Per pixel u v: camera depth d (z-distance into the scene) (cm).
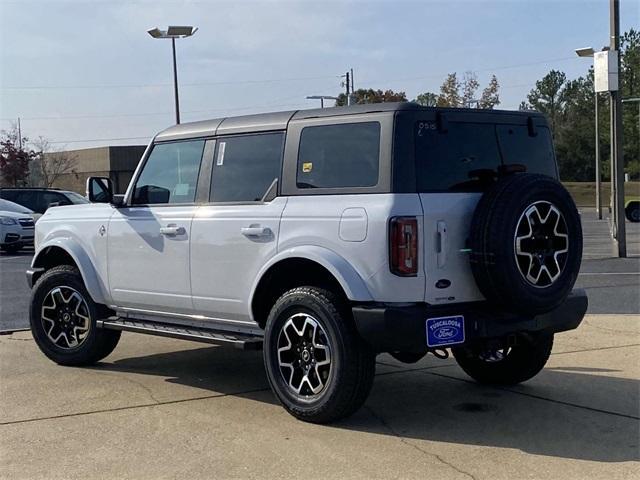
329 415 542
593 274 1405
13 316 1071
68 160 5216
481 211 528
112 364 774
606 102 6041
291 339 567
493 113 579
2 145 4853
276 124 604
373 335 515
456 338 525
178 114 2820
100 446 521
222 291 621
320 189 561
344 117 559
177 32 2697
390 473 463
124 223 703
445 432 541
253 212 596
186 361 784
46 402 630
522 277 521
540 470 466
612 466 471
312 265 564
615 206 1714
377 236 517
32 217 2083
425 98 5603
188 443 523
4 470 480
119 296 716
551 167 613
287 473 466
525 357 641
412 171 526
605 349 799
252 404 619
